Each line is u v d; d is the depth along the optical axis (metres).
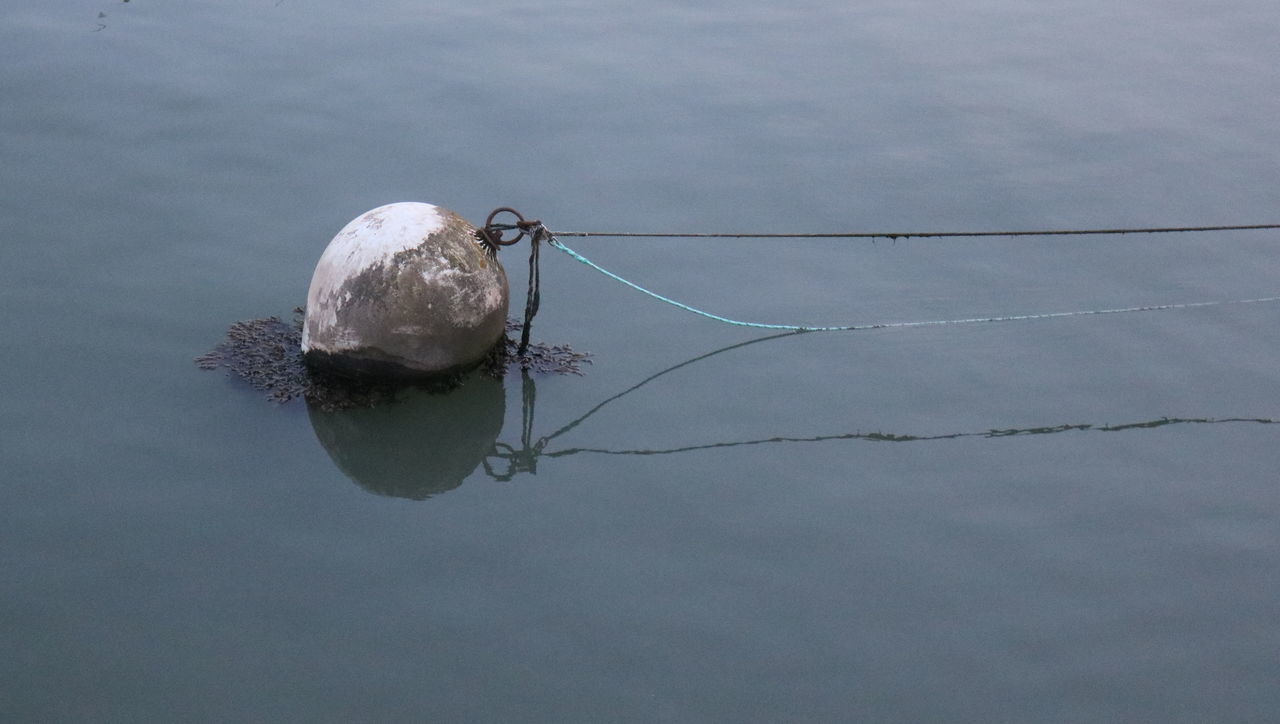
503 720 7.42
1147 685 7.75
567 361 10.78
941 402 10.42
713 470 9.62
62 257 11.45
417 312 9.61
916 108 14.90
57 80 14.49
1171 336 11.23
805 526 9.03
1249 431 10.11
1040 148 14.11
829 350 11.05
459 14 16.72
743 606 8.30
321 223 12.16
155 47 15.42
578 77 15.23
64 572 8.36
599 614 8.20
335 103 14.34
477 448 9.83
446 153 13.49
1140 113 14.94
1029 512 9.22
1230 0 18.20
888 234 10.99
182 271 11.38
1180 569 8.70
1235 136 14.46
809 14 17.27
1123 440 9.99
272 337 10.58
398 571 8.53
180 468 9.31
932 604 8.34
